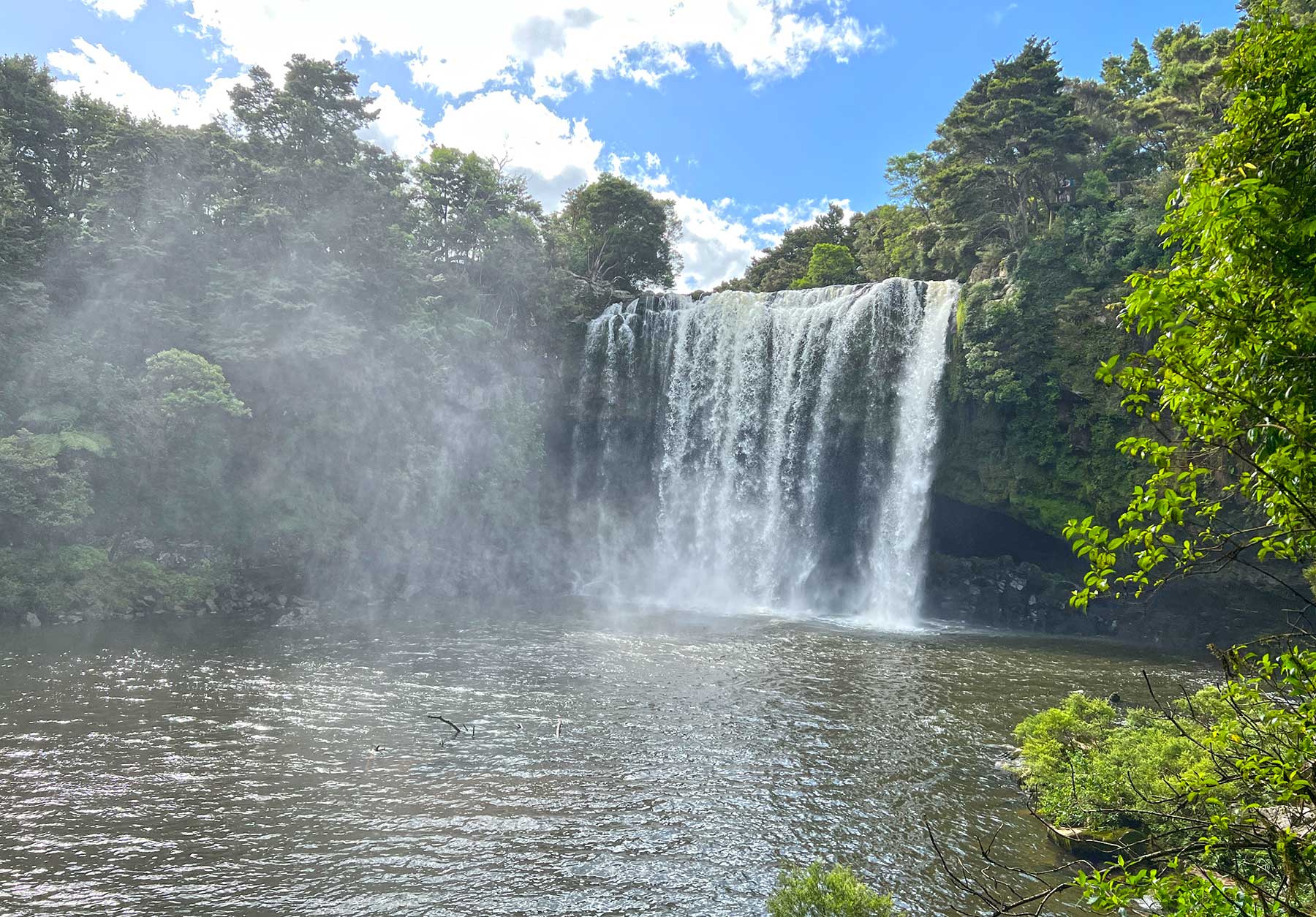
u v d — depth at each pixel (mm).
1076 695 20391
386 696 24266
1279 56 5473
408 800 16547
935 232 57719
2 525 34219
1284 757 5859
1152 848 13086
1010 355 43156
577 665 29953
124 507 38969
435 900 12750
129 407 37938
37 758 17812
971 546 50188
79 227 42688
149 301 42219
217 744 19375
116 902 12273
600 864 14109
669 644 35031
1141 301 5164
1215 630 41375
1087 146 50375
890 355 48531
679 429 56500
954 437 46594
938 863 14289
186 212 44031
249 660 28266
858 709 24844
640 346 58156
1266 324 4887
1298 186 5086
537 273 60312
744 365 54250
